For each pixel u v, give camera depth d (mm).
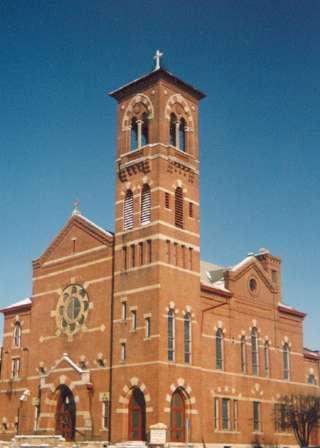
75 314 57938
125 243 54844
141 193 55062
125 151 57938
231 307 59875
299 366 67625
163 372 48938
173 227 53750
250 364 60625
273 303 65938
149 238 52812
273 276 69688
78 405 53594
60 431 55156
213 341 56812
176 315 51688
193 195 56938
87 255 58562
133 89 58719
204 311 56562
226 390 56719
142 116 57656
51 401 56219
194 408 50969
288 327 67438
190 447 48562
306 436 62125
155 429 46031
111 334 53625
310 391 67938
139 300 51969
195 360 52250
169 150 55375
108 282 55656
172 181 55156
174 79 57438
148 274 51969
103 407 52344
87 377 53781
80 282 58438
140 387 49531
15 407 61938
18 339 64812
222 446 54438
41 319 61375
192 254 55031
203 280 61438
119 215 56344
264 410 60781
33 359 60688
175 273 52656
